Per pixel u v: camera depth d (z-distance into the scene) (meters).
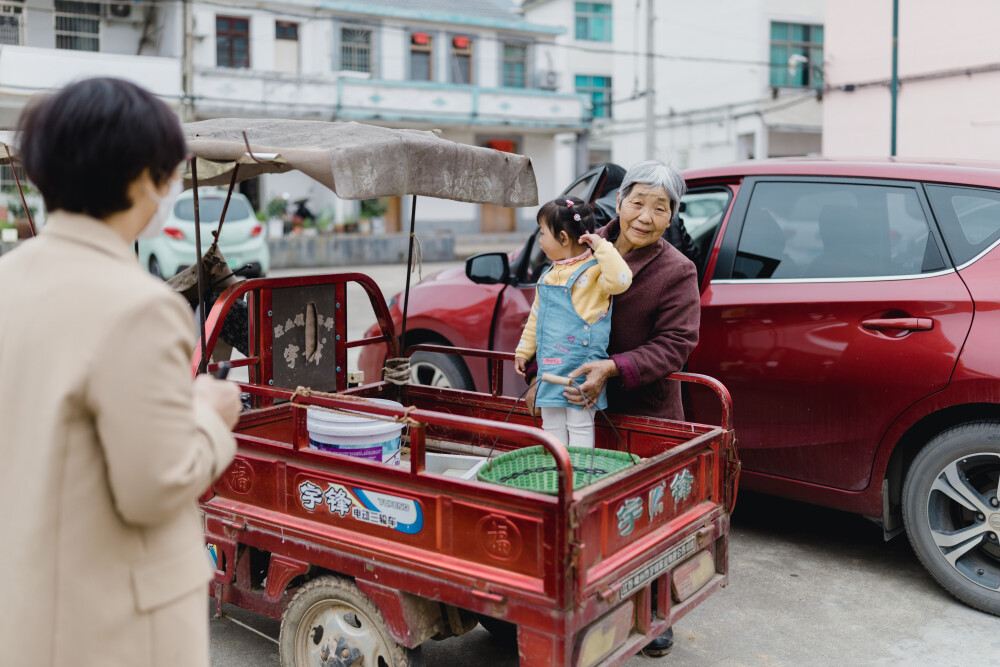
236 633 3.11
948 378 3.15
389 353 3.62
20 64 17.97
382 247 21.72
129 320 1.31
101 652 1.37
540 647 2.03
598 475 2.40
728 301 3.71
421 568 2.22
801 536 4.02
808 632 3.08
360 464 2.34
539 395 2.90
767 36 22.48
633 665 2.86
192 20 20.36
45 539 1.34
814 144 23.86
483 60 26.42
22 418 1.35
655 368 2.79
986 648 2.94
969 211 3.29
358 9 24.02
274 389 2.71
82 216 1.42
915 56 15.77
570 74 31.64
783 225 3.73
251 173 3.11
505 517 2.09
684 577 2.49
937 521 3.26
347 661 2.43
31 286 1.38
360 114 23.17
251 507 2.63
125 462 1.30
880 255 3.44
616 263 2.69
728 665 2.86
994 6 14.36
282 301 3.21
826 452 3.50
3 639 1.36
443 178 2.63
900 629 3.09
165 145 1.42
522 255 4.66
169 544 1.46
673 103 25.66
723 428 2.71
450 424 2.15
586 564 2.08
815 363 3.46
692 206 4.23
